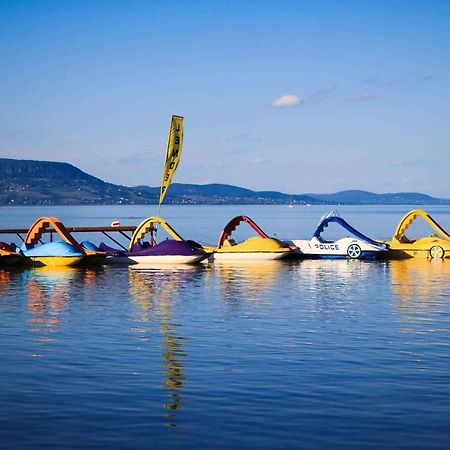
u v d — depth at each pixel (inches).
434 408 462.3
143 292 1080.8
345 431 418.0
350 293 1066.7
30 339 692.1
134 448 391.2
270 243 1739.7
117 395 492.4
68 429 421.7
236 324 778.2
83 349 642.8
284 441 401.7
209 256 1675.7
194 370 562.6
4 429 422.3
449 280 1258.0
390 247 1800.0
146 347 650.8
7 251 1525.6
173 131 1740.9
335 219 1804.9
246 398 484.4
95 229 2123.5
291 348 646.5
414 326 765.9
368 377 541.0
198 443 398.3
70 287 1152.2
